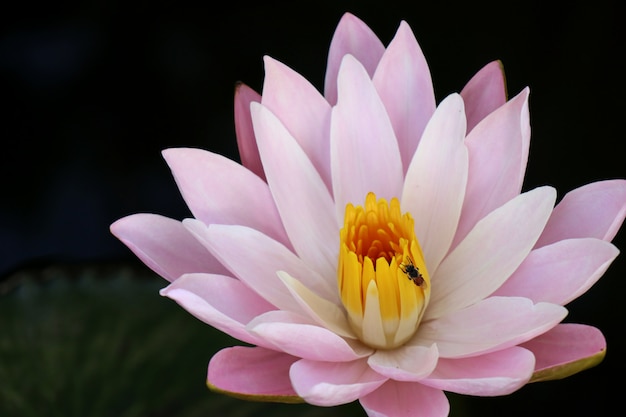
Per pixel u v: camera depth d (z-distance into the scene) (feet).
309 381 1.94
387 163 2.08
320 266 2.06
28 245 2.42
